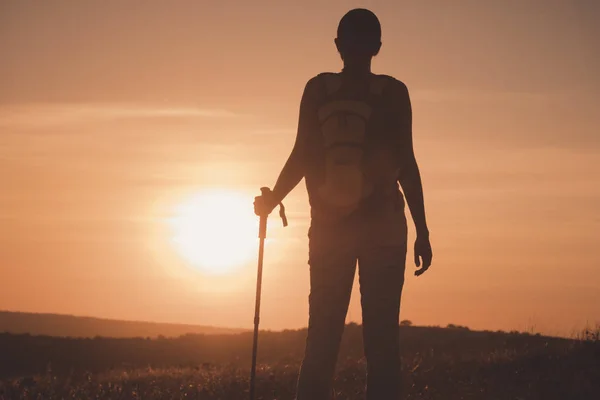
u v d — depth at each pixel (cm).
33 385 1179
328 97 530
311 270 538
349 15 536
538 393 880
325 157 525
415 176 534
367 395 527
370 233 520
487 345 1861
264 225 556
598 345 1183
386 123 524
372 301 525
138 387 1129
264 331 4541
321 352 526
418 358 1310
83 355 3681
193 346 4044
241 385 1073
